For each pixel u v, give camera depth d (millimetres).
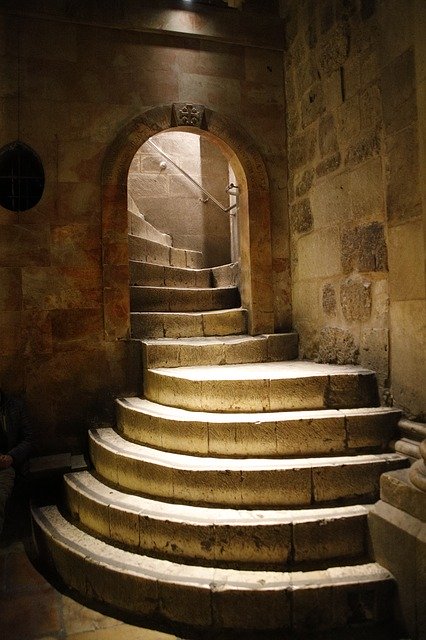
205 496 2857
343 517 2639
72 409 4074
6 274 3977
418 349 3021
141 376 4195
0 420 3570
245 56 4625
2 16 4039
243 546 2596
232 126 4516
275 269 4621
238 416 3162
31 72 4086
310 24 4250
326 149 4047
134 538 2799
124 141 4234
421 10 2934
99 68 4246
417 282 3018
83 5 4172
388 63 3260
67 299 4098
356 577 2475
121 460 3205
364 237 3574
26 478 3547
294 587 2404
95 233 4180
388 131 3264
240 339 4391
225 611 2418
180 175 6664
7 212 3998
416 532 2359
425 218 2920
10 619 2574
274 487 2787
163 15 4363
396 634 2398
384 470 2850
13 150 4090
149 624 2520
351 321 3750
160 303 4875
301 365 3994
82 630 2482
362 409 3221
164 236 6281
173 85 4410
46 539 3059
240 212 4816
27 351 4004
